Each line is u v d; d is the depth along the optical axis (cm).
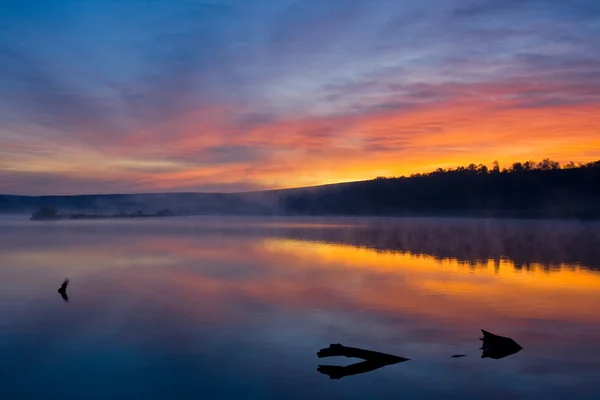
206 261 3438
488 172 15288
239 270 2944
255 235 6588
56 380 1138
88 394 1068
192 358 1283
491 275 2666
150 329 1555
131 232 7331
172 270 2945
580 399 1053
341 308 1842
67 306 1889
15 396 1057
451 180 15825
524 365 1245
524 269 2900
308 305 1900
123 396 1059
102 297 2070
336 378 1152
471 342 1425
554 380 1153
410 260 3444
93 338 1454
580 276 2612
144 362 1256
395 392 1080
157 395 1063
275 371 1198
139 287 2325
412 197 15775
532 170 14250
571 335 1494
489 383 1128
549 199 12031
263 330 1546
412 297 2048
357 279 2552
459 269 2927
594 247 4341
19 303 1947
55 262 3353
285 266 3138
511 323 1625
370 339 1452
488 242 5012
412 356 1312
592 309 1814
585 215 10344
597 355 1316
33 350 1347
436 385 1120
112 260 3497
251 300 2003
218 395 1064
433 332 1525
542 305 1880
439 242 5103
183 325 1600
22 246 4725
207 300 2003
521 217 11188
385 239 5659
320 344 1404
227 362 1255
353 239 5709
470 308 1836
